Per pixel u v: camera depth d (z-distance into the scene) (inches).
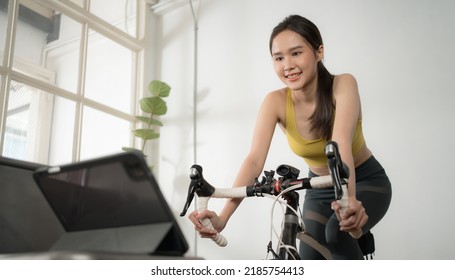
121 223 23.6
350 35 122.0
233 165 138.6
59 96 136.0
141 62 169.0
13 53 122.6
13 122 120.0
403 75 110.5
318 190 60.6
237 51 148.1
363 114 113.7
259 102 138.4
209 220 42.5
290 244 38.1
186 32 166.2
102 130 150.4
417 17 112.1
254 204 128.0
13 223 29.3
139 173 22.4
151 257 21.7
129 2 172.2
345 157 43.9
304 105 56.8
